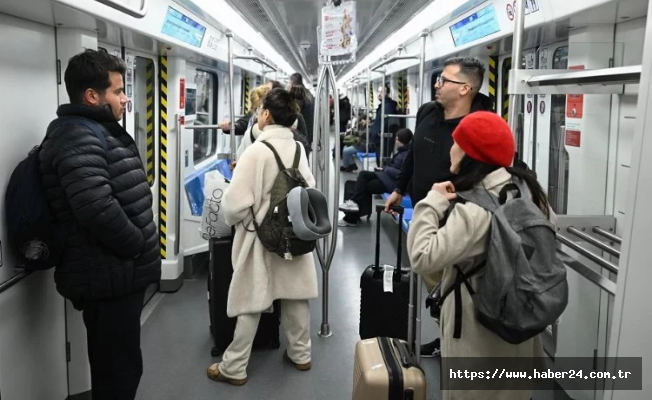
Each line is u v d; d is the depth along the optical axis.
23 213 2.16
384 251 6.26
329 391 3.19
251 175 2.99
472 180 1.81
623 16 2.52
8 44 2.29
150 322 4.17
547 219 1.87
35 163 2.19
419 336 2.50
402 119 9.27
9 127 2.29
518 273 1.63
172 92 4.69
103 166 2.20
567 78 1.78
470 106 2.76
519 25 2.08
